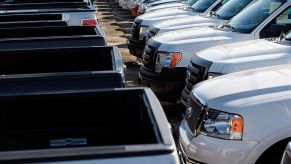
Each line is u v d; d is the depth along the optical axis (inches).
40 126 142.9
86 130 144.6
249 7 358.6
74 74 169.3
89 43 241.8
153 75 334.6
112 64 201.8
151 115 118.1
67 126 143.7
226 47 289.9
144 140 131.5
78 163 89.0
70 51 225.0
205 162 189.9
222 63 264.8
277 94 185.3
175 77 326.3
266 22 326.0
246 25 336.2
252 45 286.5
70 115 143.3
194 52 327.0
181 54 327.0
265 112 180.5
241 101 185.9
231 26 343.3
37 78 167.0
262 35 324.8
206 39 330.3
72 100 142.1
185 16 481.1
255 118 180.4
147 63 343.9
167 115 334.3
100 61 227.0
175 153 92.6
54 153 89.6
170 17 491.5
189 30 366.9
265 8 339.3
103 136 145.4
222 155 184.1
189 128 209.2
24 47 237.3
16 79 165.8
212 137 187.8
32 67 223.9
